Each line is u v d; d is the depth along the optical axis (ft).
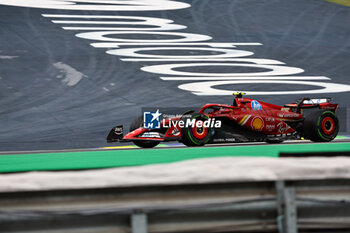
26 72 213.05
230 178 27.63
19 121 163.73
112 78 212.02
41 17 298.15
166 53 252.62
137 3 343.67
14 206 27.02
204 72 225.76
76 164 51.96
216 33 293.02
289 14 338.95
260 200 29.07
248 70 230.68
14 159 64.28
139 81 209.05
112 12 320.70
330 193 30.32
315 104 104.17
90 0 344.90
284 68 236.63
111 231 27.76
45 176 27.43
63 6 325.83
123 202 27.71
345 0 385.29
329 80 220.43
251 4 357.20
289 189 29.17
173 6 340.80
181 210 27.84
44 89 196.03
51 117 168.55
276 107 102.01
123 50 253.03
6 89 192.95
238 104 96.32
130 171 28.32
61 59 233.35
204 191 28.55
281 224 29.01
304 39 290.15
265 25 313.32
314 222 30.14
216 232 28.84
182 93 194.90
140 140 93.35
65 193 27.30
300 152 41.57
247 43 277.23
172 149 80.53
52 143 142.61
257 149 74.79
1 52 235.20
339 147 81.30
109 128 158.61
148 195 27.96
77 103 183.42
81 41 262.67
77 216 26.99
